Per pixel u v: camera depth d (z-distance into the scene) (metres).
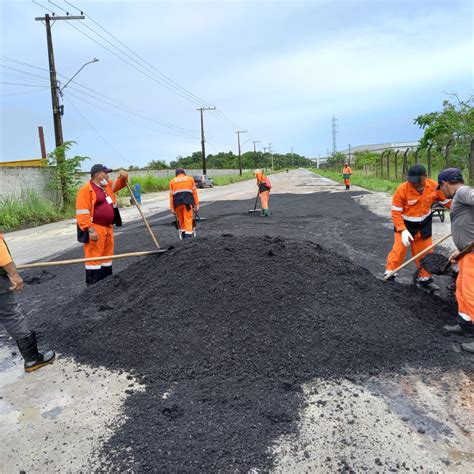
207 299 4.07
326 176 50.47
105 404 3.03
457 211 3.75
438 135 20.36
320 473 2.26
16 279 3.45
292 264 4.47
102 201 5.56
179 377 3.31
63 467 2.40
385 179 27.88
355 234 9.40
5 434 2.75
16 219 15.42
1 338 4.54
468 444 2.45
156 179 35.75
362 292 4.30
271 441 2.53
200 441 2.55
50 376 3.52
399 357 3.51
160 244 9.13
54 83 19.00
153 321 4.00
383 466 2.30
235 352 3.53
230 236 5.37
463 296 3.71
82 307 4.86
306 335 3.65
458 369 3.33
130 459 2.43
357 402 2.91
